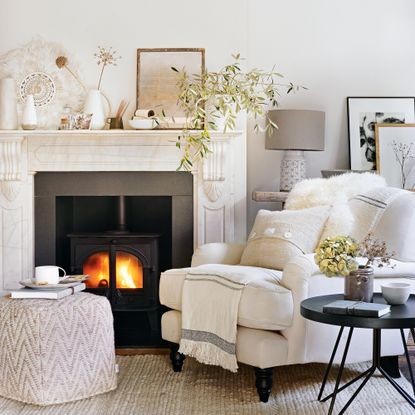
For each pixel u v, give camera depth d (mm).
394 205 3801
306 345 3518
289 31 5348
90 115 5078
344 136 5367
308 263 3500
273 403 3449
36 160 5180
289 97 5355
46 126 5246
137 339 4750
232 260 4391
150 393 3617
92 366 3549
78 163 5176
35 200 5242
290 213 4191
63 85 5238
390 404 3422
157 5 5195
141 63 5203
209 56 5188
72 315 3494
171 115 5176
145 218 5660
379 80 5352
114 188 5223
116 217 5535
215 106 4824
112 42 5223
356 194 4152
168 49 5184
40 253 5254
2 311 3529
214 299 3674
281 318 3428
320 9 5340
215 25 5188
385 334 3705
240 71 5176
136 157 5148
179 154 5137
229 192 5168
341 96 5355
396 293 3107
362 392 3602
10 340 3488
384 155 5211
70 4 5219
